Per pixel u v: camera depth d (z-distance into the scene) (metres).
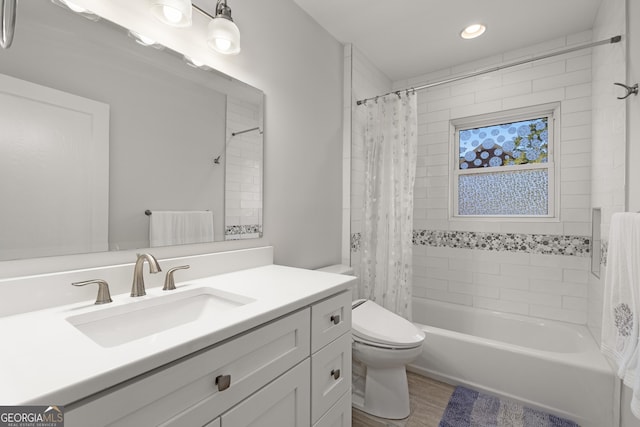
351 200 2.29
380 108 2.21
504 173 2.51
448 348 1.91
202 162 1.29
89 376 0.49
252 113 1.51
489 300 2.50
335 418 1.11
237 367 0.75
